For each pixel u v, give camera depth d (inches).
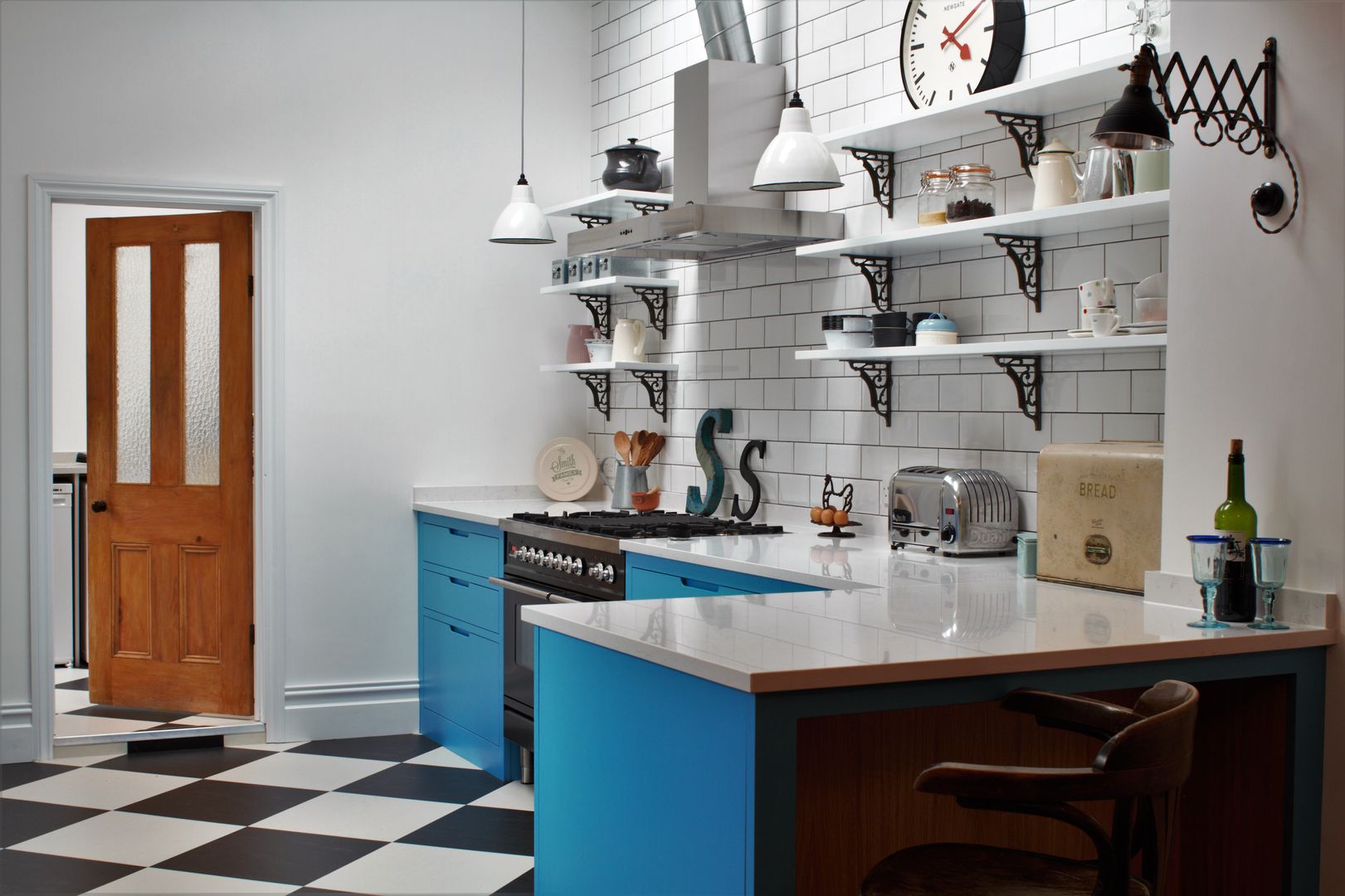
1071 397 134.4
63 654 254.4
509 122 222.8
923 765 97.1
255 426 207.6
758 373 185.5
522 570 180.4
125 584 215.0
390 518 213.9
